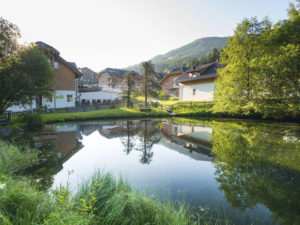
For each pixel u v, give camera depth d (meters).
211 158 6.58
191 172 5.23
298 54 12.65
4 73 12.22
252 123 15.41
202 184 4.41
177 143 9.09
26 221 2.01
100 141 9.42
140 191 3.91
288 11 15.33
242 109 17.31
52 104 22.75
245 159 6.38
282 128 12.65
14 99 13.29
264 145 8.21
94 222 2.34
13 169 4.99
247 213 3.18
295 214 3.15
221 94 18.42
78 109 22.81
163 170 5.41
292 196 3.80
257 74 14.80
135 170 5.39
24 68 13.41
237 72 15.87
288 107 14.34
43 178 4.56
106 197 3.02
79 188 3.41
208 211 3.21
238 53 17.25
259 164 5.84
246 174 5.05
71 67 24.67
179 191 4.02
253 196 3.81
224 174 5.06
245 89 16.25
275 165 5.71
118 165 5.84
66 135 10.63
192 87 27.88
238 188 4.20
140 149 7.94
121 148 8.09
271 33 15.43
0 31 11.95
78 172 5.09
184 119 19.58
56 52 22.41
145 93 27.48
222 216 3.06
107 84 49.25
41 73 14.09
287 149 7.50
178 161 6.29
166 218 2.55
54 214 1.99
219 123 16.02
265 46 15.99
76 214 2.22
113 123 16.59
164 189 4.11
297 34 14.27
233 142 8.95
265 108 15.03
